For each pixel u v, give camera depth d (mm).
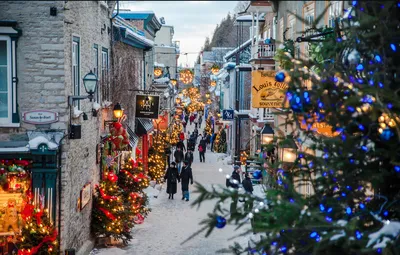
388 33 6406
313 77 6113
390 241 5797
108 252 16422
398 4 6574
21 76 13484
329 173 6398
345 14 7184
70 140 14156
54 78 13516
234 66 39656
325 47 6520
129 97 24656
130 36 23672
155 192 26312
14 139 13562
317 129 7539
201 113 82625
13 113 13484
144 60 30625
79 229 15531
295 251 6520
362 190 6609
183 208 22891
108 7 20234
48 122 13555
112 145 20000
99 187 17938
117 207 17422
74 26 14578
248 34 47875
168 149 36281
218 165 38188
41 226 13281
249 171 21609
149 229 19172
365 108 5969
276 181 6781
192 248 16422
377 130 6484
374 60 6301
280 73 6090
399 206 6754
